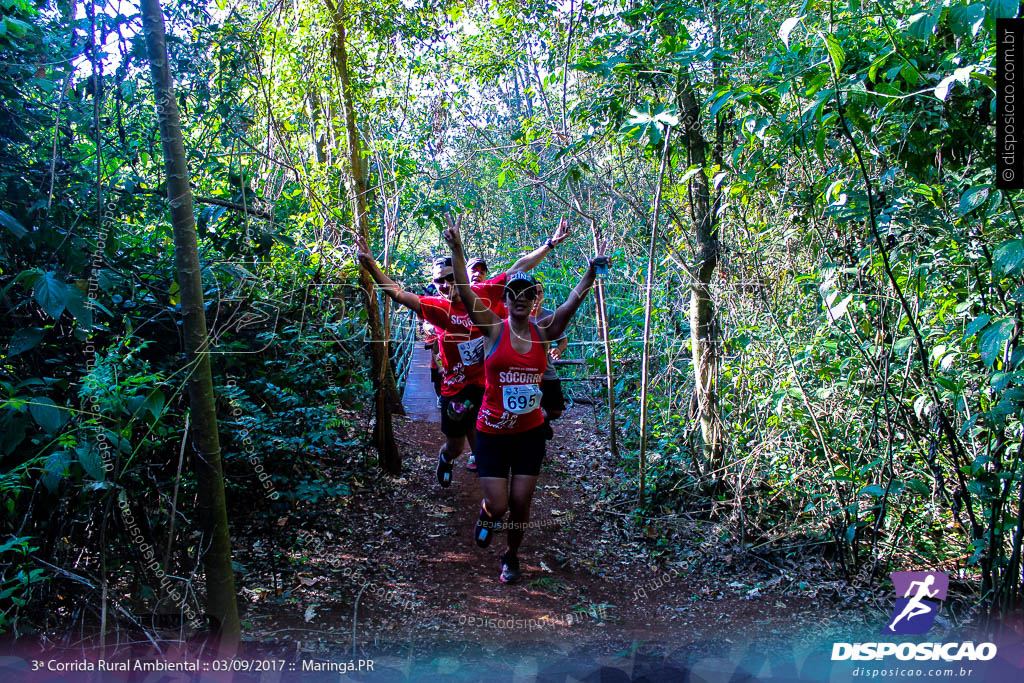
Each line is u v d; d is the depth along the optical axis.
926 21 2.59
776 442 3.86
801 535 3.93
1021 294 2.39
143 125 3.40
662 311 5.36
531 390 3.66
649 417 5.49
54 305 2.27
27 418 2.24
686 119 4.36
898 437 3.65
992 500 2.80
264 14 4.59
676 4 4.18
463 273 3.52
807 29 3.57
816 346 3.70
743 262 4.23
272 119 4.91
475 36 5.59
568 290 7.62
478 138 6.14
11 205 2.68
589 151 4.82
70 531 2.51
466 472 5.59
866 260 3.41
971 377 3.04
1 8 2.63
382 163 6.05
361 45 5.57
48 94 2.89
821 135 2.98
